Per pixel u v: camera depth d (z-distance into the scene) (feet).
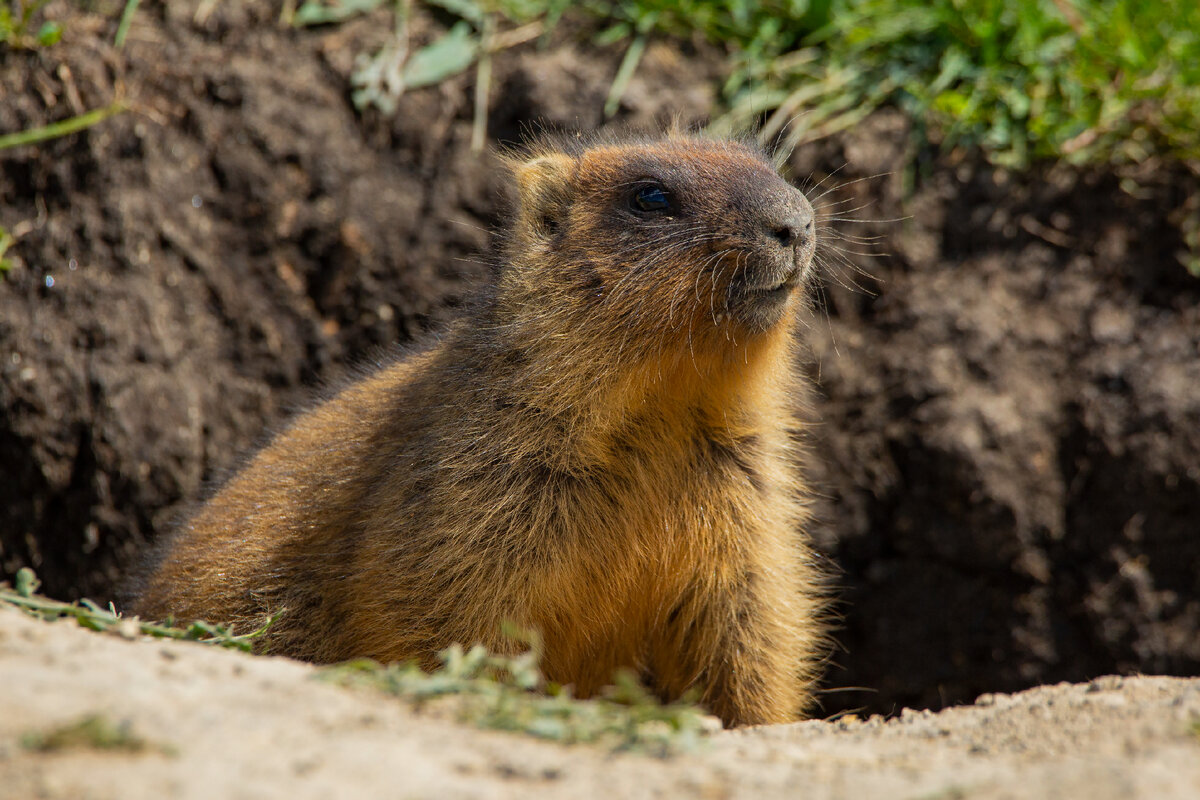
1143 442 37.50
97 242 40.34
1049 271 39.75
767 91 41.98
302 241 42.11
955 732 17.60
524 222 26.84
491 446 24.77
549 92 42.37
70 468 40.16
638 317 25.16
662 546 26.14
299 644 27.04
